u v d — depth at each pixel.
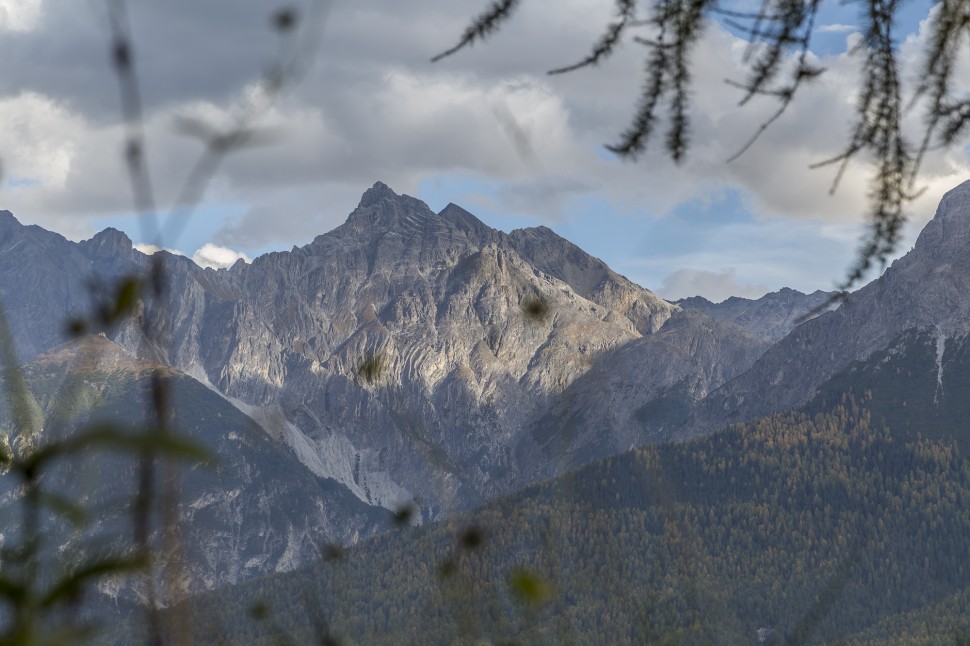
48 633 1.18
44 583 1.20
